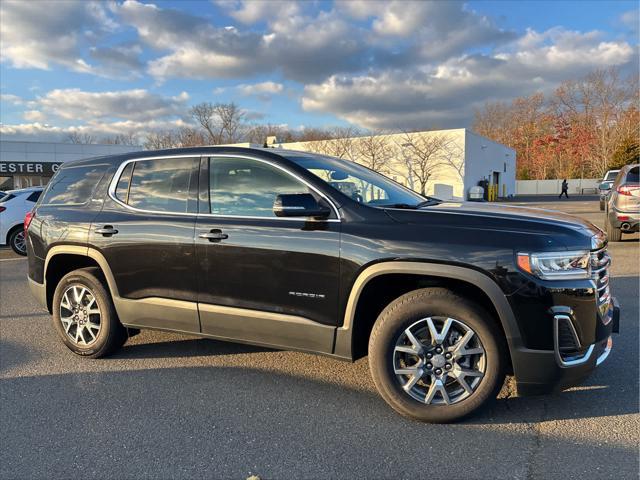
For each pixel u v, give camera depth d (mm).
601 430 2998
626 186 10062
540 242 2904
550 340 2881
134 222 4000
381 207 3373
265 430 3082
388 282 3381
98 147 39031
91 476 2613
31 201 11438
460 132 32938
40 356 4496
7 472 2660
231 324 3643
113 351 4402
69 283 4371
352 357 3301
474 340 3045
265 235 3467
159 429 3115
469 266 2943
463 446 2854
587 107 72625
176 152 4059
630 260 8562
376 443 2906
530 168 79938
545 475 2551
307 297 3350
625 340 4539
